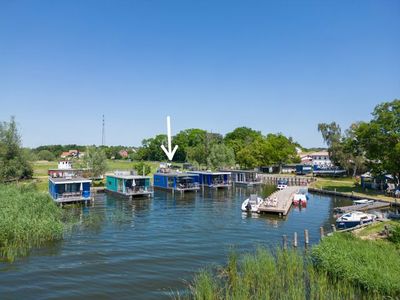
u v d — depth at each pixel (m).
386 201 51.19
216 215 43.00
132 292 18.69
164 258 24.62
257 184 82.56
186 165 114.44
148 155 180.50
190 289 19.02
